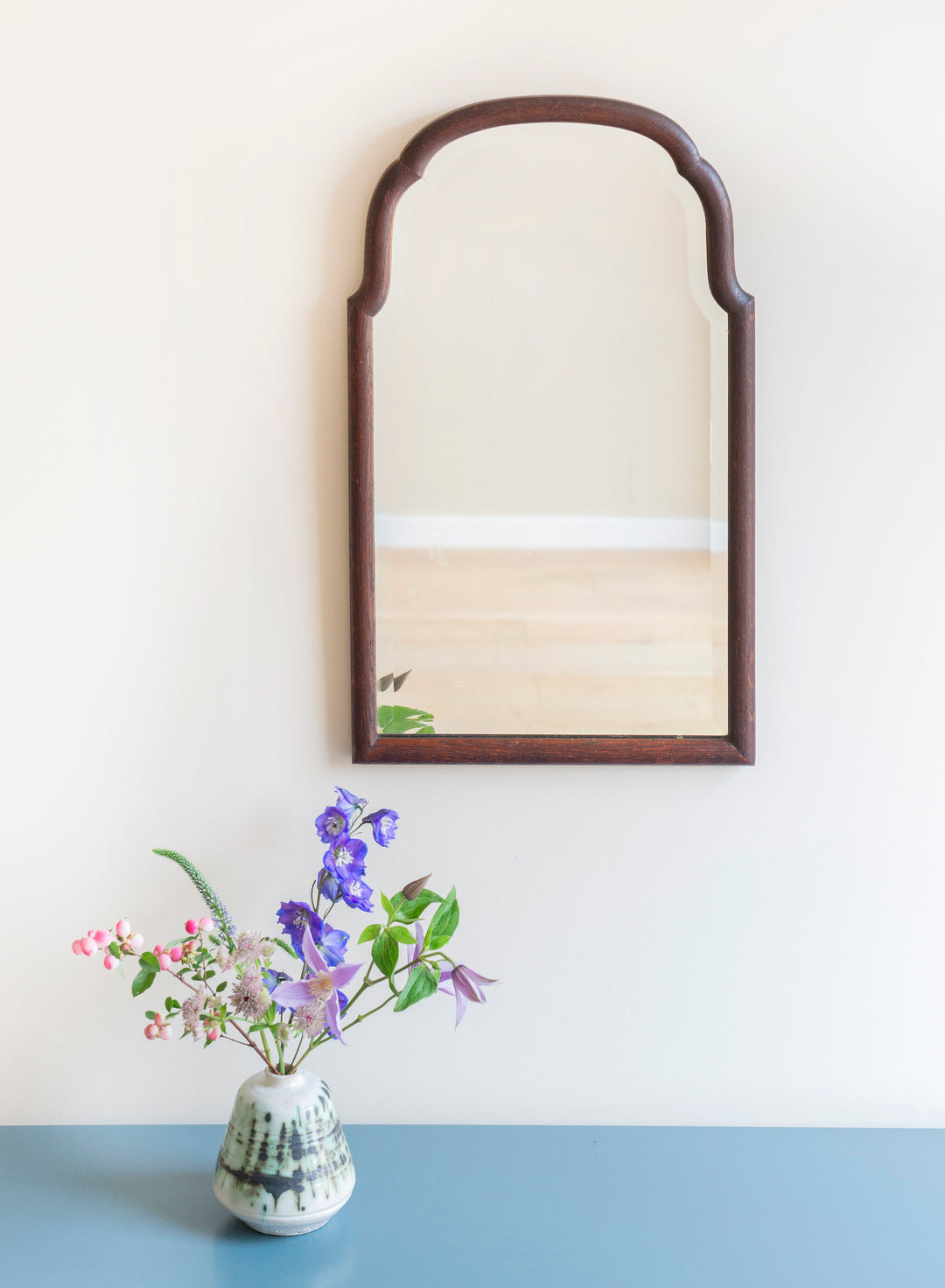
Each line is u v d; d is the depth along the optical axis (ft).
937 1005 3.44
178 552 3.42
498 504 3.37
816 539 3.39
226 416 3.40
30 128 3.36
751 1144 3.31
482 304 3.34
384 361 3.35
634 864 3.44
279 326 3.40
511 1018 3.46
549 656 3.38
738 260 3.37
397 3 3.35
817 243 3.36
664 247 3.33
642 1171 3.16
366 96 3.36
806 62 3.34
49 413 3.40
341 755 3.43
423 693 3.38
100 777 3.45
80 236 3.38
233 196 3.38
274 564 3.42
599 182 3.32
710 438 3.34
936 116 3.34
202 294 3.39
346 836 3.03
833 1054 3.46
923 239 3.35
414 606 3.38
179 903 3.47
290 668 3.43
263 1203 2.79
